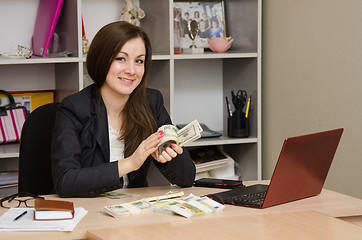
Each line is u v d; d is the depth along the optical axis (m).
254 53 3.00
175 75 3.30
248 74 3.11
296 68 2.78
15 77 3.02
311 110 2.68
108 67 1.92
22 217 1.49
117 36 1.90
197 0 3.18
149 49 2.01
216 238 1.27
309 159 1.69
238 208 1.61
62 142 1.88
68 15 2.80
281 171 1.60
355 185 2.40
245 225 1.39
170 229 1.36
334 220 1.44
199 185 2.00
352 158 2.41
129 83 1.94
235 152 3.32
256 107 3.06
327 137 1.72
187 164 1.96
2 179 2.80
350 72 2.39
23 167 2.11
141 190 1.92
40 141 2.12
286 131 2.89
